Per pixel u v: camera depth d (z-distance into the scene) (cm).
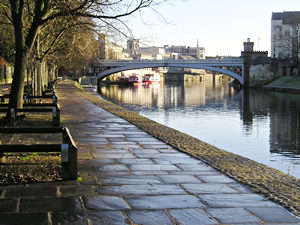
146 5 1422
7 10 2361
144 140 1301
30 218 555
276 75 10750
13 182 732
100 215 575
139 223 547
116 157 1011
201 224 549
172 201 649
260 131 3091
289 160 2006
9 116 1446
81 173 823
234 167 906
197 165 932
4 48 3241
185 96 7531
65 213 578
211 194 693
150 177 807
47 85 4644
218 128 3219
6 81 6650
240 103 5919
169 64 10450
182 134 1434
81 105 2744
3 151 730
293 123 3653
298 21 10025
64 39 3070
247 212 602
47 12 1488
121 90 9550
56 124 1491
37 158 907
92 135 1384
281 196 679
